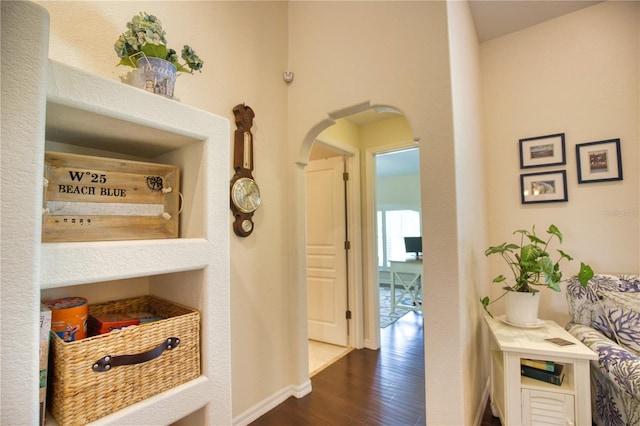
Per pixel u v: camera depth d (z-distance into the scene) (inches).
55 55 46.8
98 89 30.8
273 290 85.7
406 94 71.2
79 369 29.5
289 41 94.6
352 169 132.0
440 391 63.8
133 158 48.8
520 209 100.1
